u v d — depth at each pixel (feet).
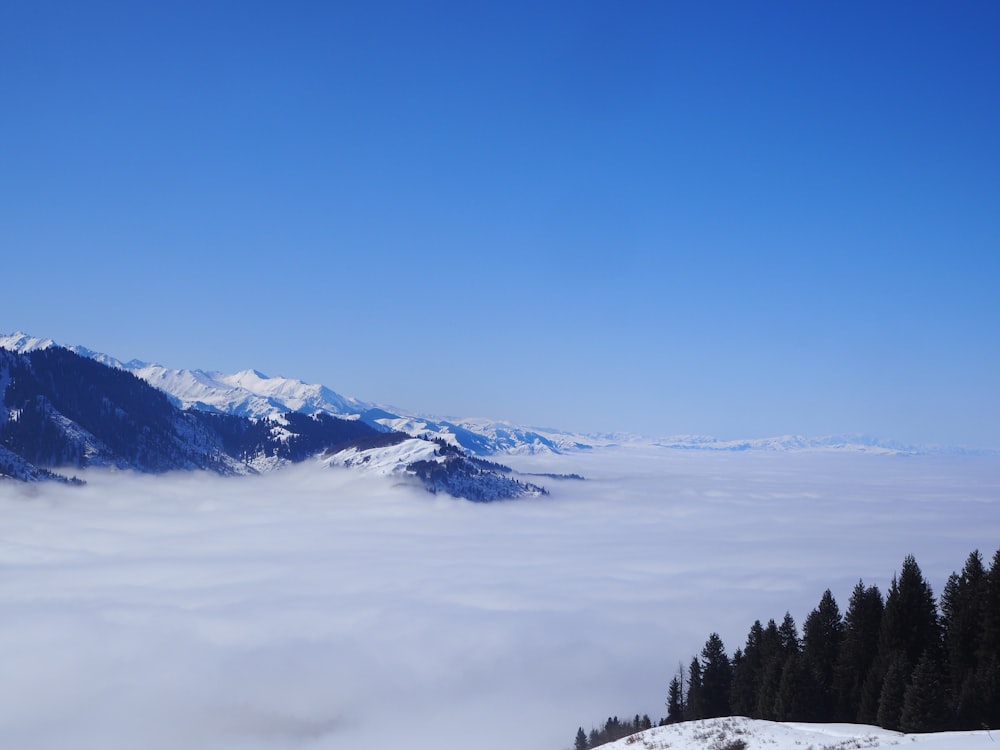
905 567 240.73
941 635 239.50
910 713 191.62
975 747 121.29
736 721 192.95
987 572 238.89
